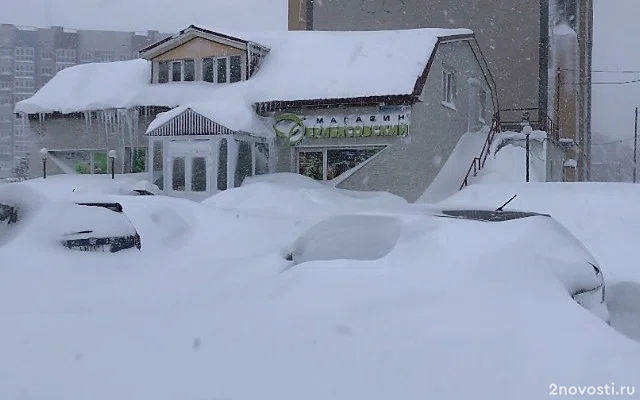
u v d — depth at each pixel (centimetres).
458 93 2417
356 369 420
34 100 2597
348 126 2092
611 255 1105
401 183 2042
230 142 2022
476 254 557
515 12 3144
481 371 410
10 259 704
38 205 804
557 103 3247
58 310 597
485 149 2339
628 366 406
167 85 2427
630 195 1380
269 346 459
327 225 690
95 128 2494
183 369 441
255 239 1002
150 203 1070
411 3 3309
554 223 659
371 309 496
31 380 438
